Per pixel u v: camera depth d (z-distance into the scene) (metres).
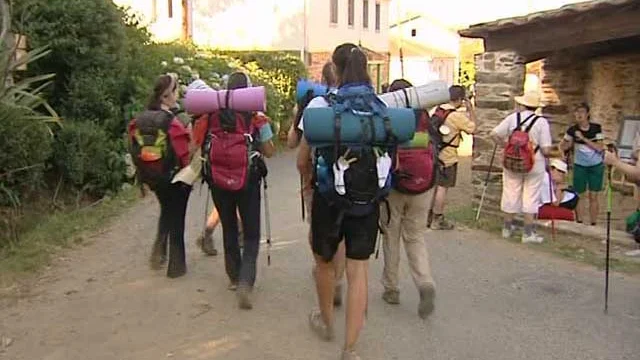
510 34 8.59
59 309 5.09
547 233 7.78
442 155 7.86
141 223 7.77
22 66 7.41
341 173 3.94
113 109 9.29
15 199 6.95
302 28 25.67
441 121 7.86
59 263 6.19
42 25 8.48
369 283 5.86
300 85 4.84
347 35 30.31
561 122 13.10
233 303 5.27
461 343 4.62
